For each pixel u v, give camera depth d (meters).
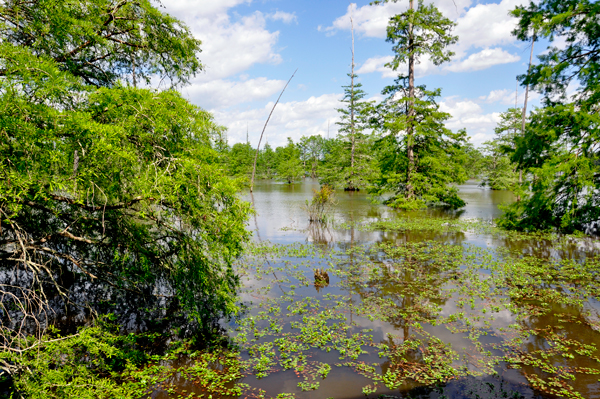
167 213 4.75
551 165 11.80
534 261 9.45
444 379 4.28
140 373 4.37
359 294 7.19
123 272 5.55
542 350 4.94
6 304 5.32
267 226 15.44
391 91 21.94
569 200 12.49
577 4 11.42
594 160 11.48
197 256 5.16
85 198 4.27
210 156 4.99
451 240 12.36
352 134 36.62
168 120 4.64
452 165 21.89
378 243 11.93
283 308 6.48
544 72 12.23
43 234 4.66
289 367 4.57
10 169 3.39
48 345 3.50
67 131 3.68
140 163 4.37
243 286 7.63
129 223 5.27
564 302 6.62
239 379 4.32
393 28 19.97
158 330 5.58
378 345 5.12
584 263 9.23
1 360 3.17
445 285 7.68
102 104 4.23
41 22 4.54
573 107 11.14
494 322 5.86
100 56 6.53
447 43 19.16
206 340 5.31
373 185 28.27
